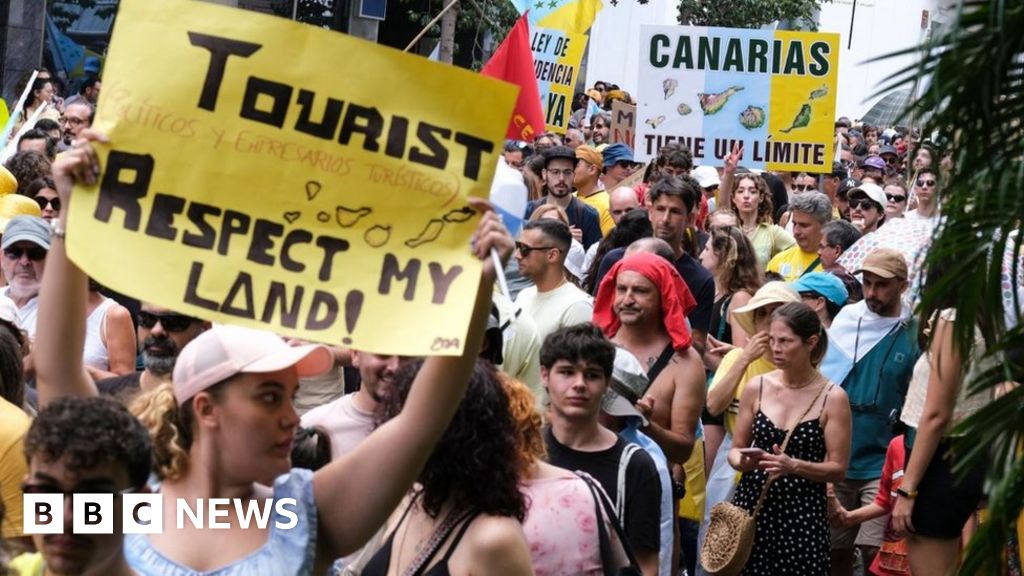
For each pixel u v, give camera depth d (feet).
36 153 34.17
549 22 50.93
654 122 45.24
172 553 11.82
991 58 12.16
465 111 11.80
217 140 11.78
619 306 24.93
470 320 11.69
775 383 24.62
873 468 26.66
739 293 32.48
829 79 44.06
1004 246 12.90
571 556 16.17
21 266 24.94
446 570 14.42
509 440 14.53
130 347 24.90
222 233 11.72
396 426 12.11
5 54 82.99
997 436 13.23
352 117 11.80
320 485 12.18
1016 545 19.34
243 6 91.61
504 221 12.91
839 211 55.16
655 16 120.06
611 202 39.93
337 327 11.59
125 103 11.78
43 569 12.02
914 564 23.48
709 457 27.68
